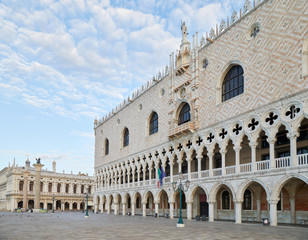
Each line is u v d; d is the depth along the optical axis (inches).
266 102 1278.3
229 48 1529.3
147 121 2277.3
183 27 1926.7
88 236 883.4
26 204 3944.4
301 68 1153.4
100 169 3073.3
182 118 1909.4
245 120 1370.6
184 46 1887.3
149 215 2386.8
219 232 972.6
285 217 1386.6
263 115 1283.2
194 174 1684.3
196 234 919.0
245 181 1327.5
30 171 4520.2
